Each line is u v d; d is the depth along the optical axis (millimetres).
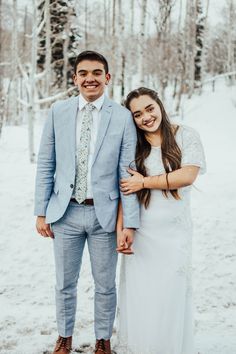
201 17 29906
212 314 4672
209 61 37469
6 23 16719
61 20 17047
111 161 3090
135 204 3115
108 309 3324
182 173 3070
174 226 3184
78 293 5340
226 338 3846
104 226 3125
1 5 14609
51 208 3205
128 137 3105
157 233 3178
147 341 3232
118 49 18609
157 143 3180
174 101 25156
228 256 6113
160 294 3178
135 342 3283
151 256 3191
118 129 3082
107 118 3078
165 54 20219
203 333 3996
